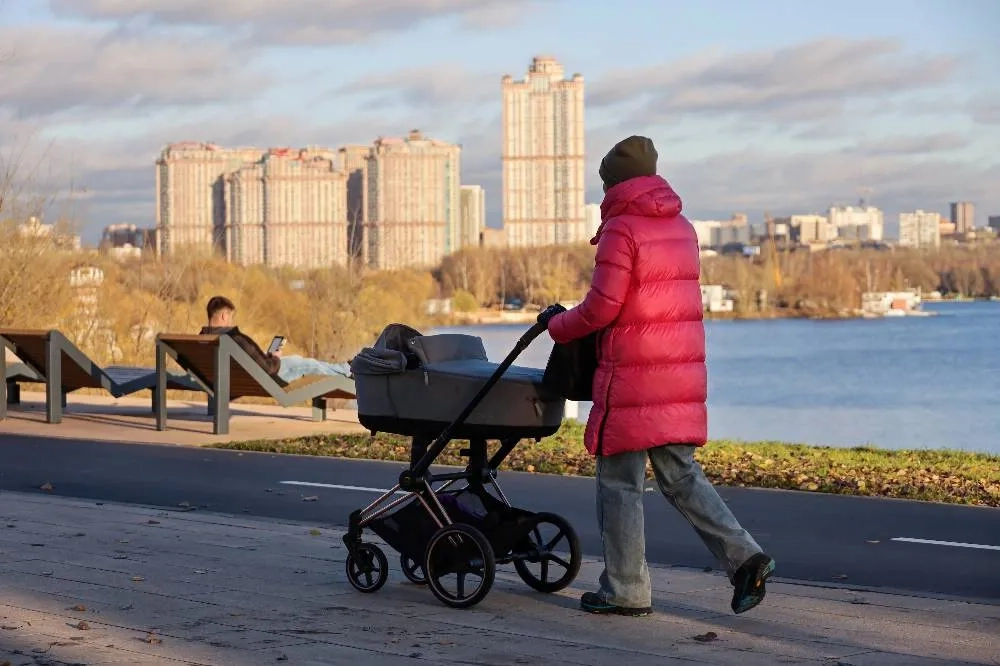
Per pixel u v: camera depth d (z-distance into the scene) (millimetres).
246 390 17172
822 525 9867
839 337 159875
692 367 6578
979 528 9734
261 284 52531
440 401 7094
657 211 6500
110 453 14805
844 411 57875
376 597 7180
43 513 10336
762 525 9883
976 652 5957
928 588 7703
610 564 6742
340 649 5984
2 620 6500
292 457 14406
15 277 31000
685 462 6633
